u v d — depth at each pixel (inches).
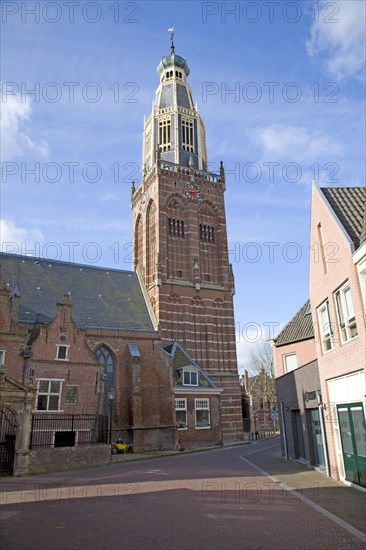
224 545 369.7
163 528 421.7
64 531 410.3
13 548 359.3
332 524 440.5
